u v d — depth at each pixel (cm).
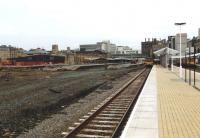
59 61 12812
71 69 8444
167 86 2684
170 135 945
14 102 2044
